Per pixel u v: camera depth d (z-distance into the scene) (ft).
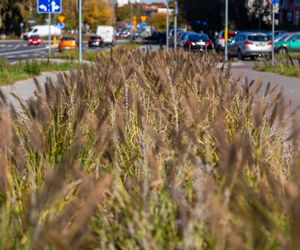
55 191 9.91
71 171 11.80
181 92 24.86
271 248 8.85
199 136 16.20
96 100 24.73
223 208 9.30
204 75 31.86
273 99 20.63
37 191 12.55
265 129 17.57
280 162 15.51
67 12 368.48
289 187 9.12
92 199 8.67
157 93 25.75
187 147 12.74
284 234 9.28
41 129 16.34
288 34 178.91
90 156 15.51
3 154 12.78
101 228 11.63
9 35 383.24
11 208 11.30
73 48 209.56
